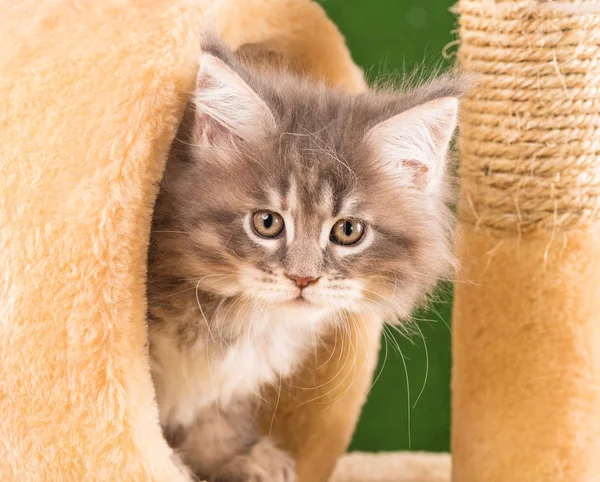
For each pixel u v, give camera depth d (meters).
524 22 0.67
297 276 0.63
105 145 0.60
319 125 0.64
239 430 0.71
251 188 0.63
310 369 0.73
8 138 0.61
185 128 0.65
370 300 0.66
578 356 0.67
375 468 0.81
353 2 0.89
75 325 0.59
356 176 0.64
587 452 0.66
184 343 0.65
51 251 0.59
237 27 0.65
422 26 0.89
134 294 0.60
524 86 0.67
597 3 0.66
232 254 0.63
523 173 0.68
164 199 0.64
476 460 0.69
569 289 0.67
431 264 0.67
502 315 0.68
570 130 0.67
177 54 0.62
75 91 0.61
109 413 0.59
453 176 0.69
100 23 0.63
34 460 0.59
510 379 0.68
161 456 0.60
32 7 0.64
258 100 0.64
